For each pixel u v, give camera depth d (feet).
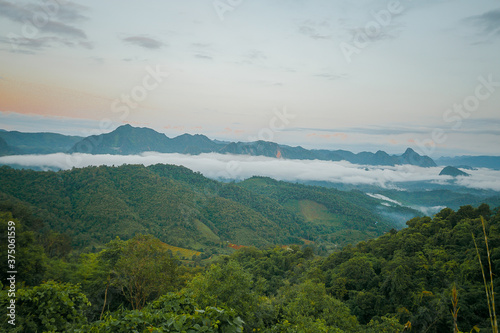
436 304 87.81
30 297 30.55
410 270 115.75
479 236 126.72
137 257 72.84
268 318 60.54
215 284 50.96
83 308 35.65
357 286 130.11
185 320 20.58
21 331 27.96
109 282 69.10
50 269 93.61
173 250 395.55
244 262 249.96
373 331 73.26
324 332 43.47
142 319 22.02
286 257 245.86
